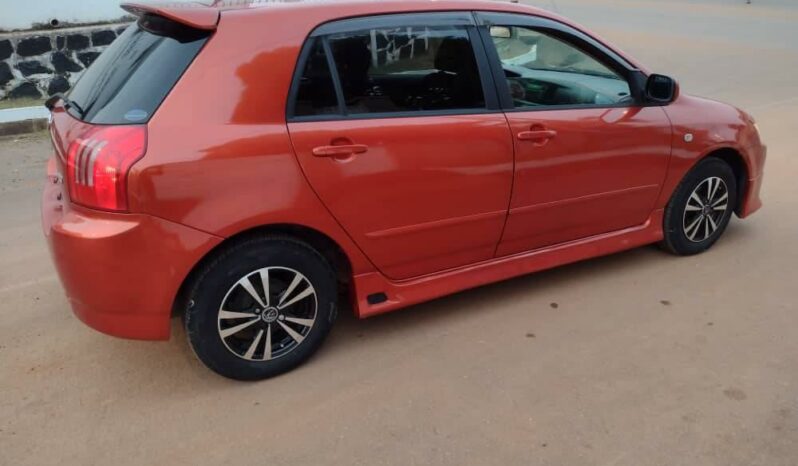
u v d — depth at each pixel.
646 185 4.04
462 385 3.08
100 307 2.76
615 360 3.28
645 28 17.16
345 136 2.98
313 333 3.20
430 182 3.23
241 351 3.04
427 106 3.25
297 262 3.03
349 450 2.67
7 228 4.97
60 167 2.88
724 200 4.46
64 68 8.66
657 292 3.97
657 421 2.83
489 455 2.64
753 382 3.09
